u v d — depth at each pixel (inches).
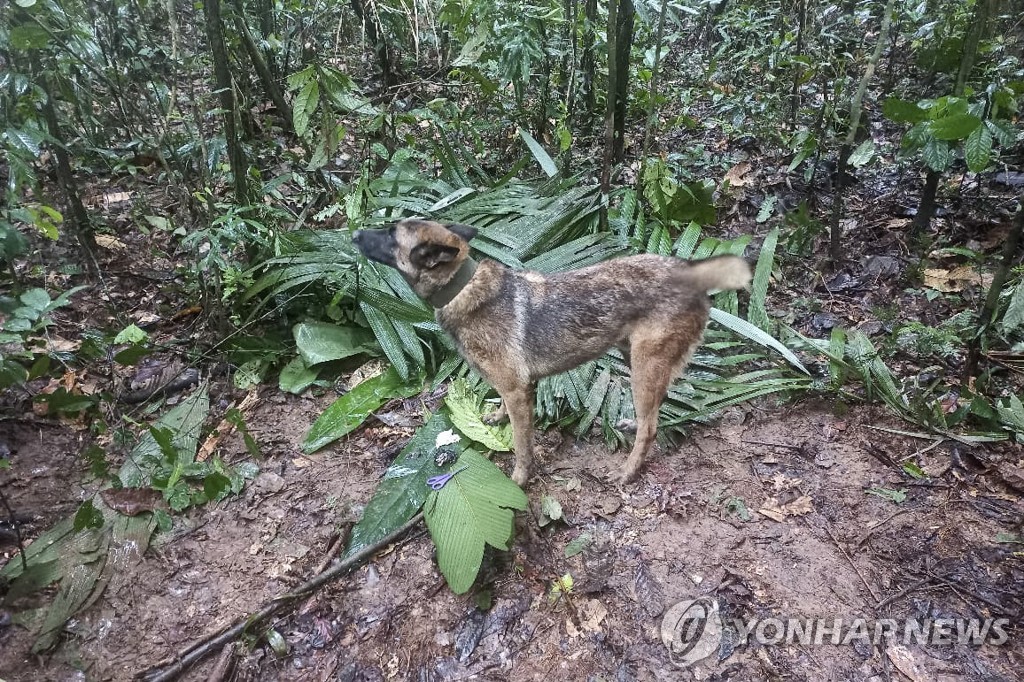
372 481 137.5
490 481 124.8
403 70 267.7
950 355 154.8
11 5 136.1
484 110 254.2
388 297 166.9
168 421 148.8
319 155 186.1
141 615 113.4
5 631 110.3
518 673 102.3
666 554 119.0
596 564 117.9
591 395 150.8
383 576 117.9
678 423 146.2
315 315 178.5
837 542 119.3
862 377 146.9
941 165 154.9
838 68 226.8
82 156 197.3
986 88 165.0
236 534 127.0
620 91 220.8
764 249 179.8
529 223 189.2
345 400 154.1
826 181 223.1
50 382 156.3
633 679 100.3
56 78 153.9
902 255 189.5
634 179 230.7
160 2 197.0
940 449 135.5
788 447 140.9
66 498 133.6
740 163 238.5
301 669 104.9
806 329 172.4
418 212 196.7
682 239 191.2
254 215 181.9
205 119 227.5
